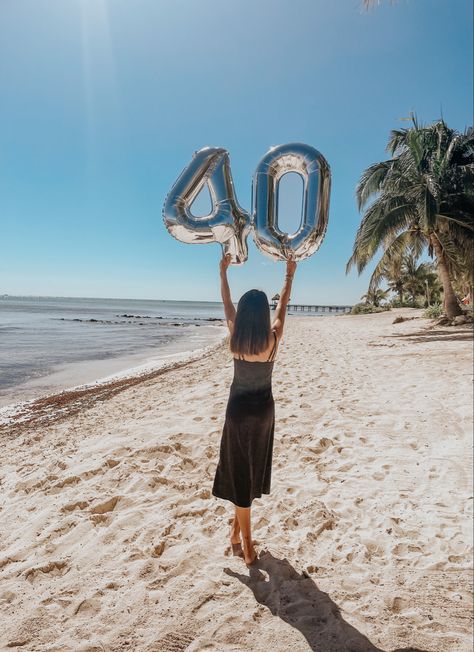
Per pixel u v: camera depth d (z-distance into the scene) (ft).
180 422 18.71
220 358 46.01
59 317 192.85
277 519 10.60
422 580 8.13
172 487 12.57
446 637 6.62
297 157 7.62
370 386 25.39
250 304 7.54
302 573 8.36
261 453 7.87
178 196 7.60
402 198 55.21
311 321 124.26
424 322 73.41
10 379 38.81
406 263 140.46
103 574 8.39
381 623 6.93
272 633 6.66
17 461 15.98
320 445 15.92
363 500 11.61
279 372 31.07
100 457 14.97
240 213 7.77
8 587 8.06
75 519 10.60
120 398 27.12
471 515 10.66
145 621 6.97
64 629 6.88
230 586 7.87
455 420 18.08
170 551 9.25
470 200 54.29
